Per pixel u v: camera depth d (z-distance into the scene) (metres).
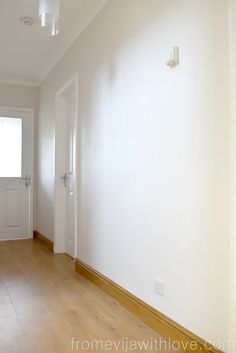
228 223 1.57
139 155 2.36
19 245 4.95
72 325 2.18
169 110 2.02
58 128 4.53
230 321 1.51
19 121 5.51
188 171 1.84
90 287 2.97
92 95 3.27
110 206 2.82
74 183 3.88
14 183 5.47
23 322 2.22
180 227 1.90
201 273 1.74
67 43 3.96
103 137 2.99
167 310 2.02
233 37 1.51
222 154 1.61
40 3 2.34
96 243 3.11
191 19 1.83
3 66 4.94
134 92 2.44
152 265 2.18
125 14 2.60
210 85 1.69
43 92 5.27
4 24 3.57
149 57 2.25
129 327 2.15
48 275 3.35
